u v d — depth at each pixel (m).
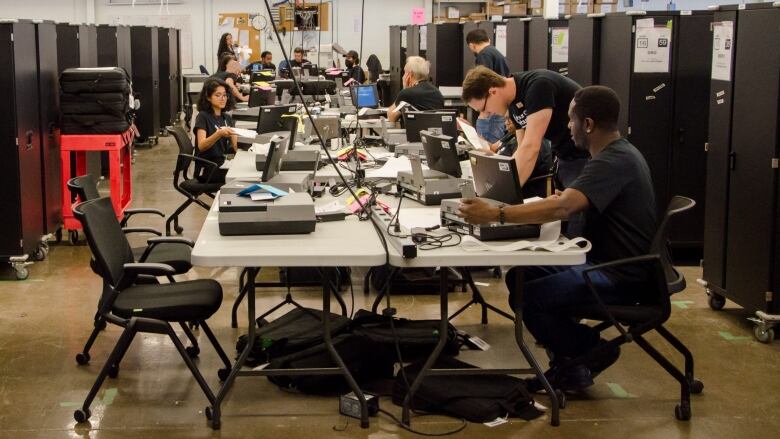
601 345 3.19
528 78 3.90
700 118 5.39
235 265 2.88
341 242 3.08
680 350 3.41
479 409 3.18
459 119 5.86
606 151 3.19
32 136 5.38
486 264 2.91
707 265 4.62
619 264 3.04
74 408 3.34
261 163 4.56
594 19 5.73
